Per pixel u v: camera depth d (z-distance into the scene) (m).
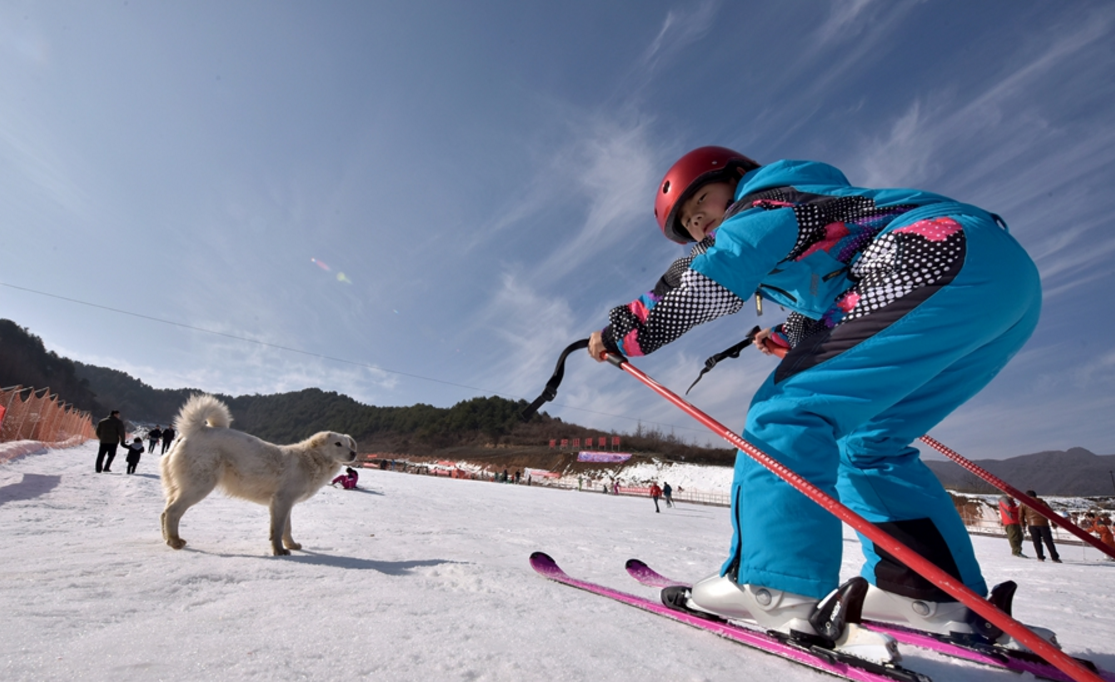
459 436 105.06
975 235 1.37
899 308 1.34
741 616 1.51
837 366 1.37
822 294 1.64
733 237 1.46
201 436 3.66
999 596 1.50
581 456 73.38
